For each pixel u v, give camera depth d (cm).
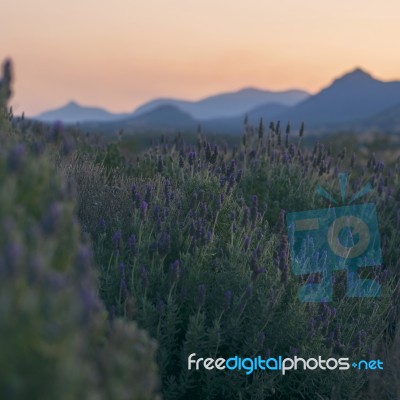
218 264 414
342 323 439
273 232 500
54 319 164
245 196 625
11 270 166
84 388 174
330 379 387
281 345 396
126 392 202
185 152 687
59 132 254
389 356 387
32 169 212
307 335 383
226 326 383
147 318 352
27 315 159
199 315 351
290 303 396
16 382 158
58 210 192
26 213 211
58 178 226
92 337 230
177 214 475
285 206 609
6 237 180
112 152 744
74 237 218
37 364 165
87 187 515
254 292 397
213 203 491
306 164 714
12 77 248
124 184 550
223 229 475
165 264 430
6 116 297
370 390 360
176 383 357
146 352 241
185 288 375
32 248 187
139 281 371
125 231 436
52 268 211
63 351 166
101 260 400
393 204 673
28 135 593
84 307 178
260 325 379
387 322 448
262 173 658
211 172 568
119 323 234
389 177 738
